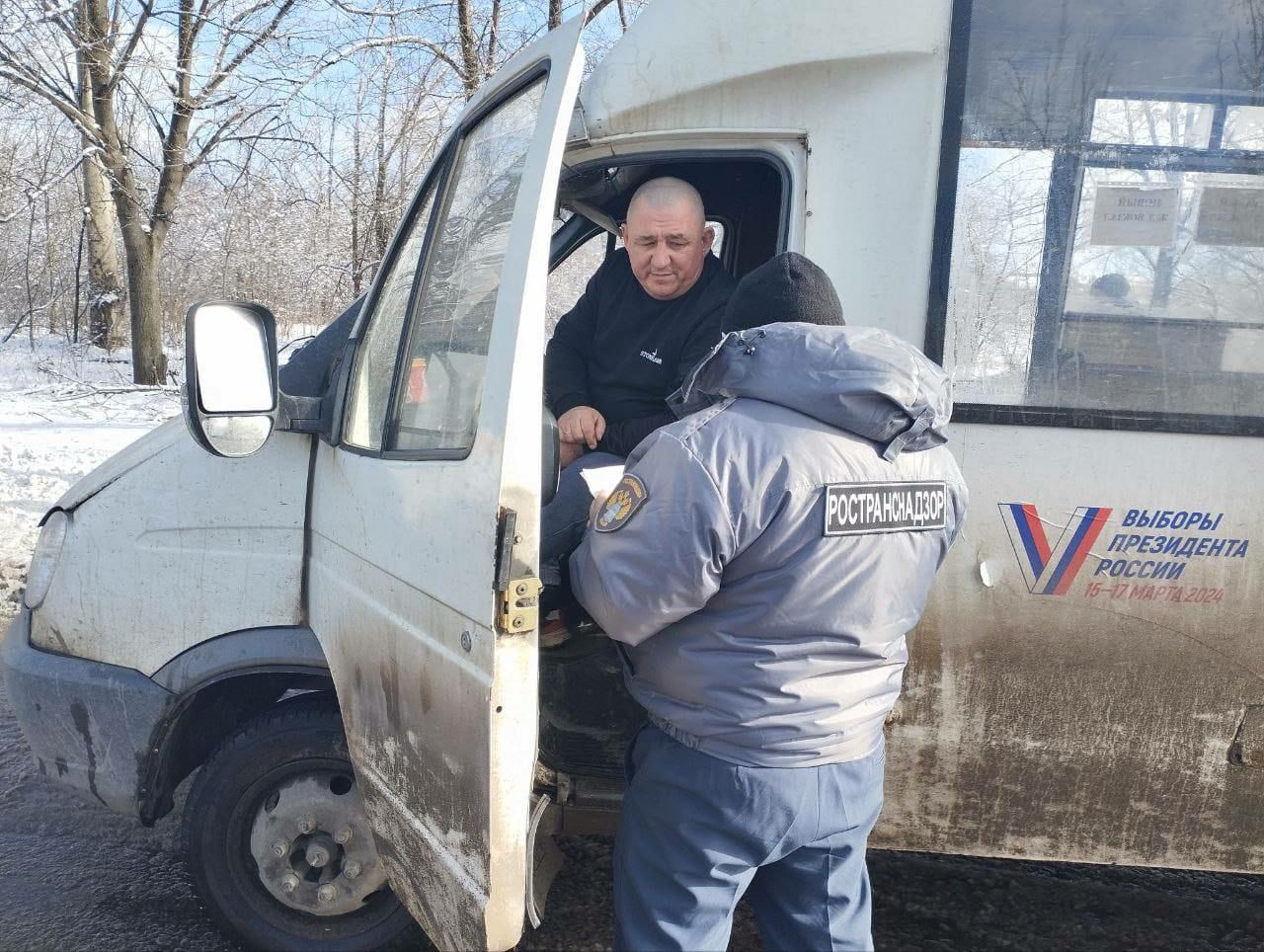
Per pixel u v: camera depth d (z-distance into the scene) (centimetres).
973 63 240
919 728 256
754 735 176
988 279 244
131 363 1794
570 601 213
